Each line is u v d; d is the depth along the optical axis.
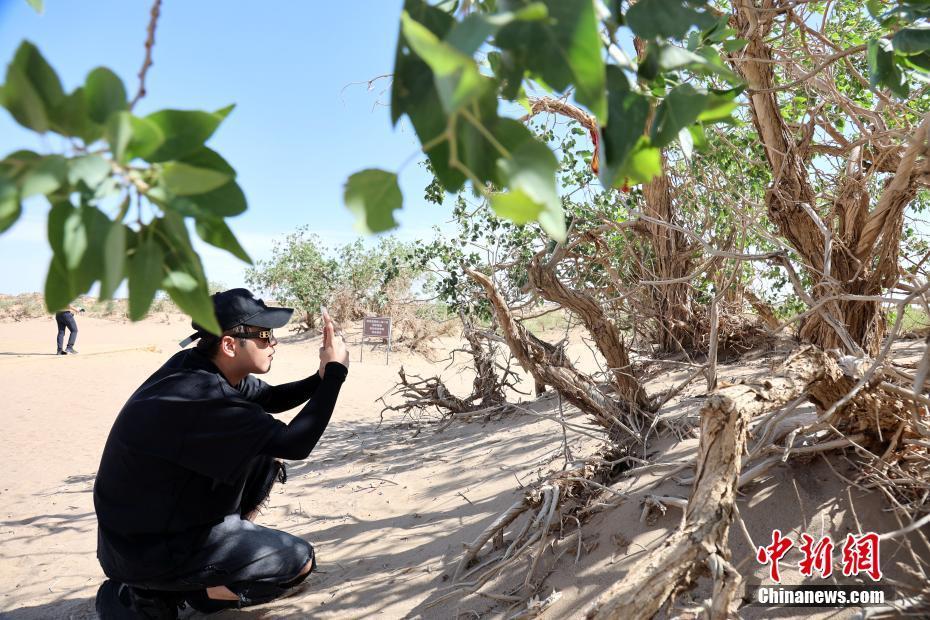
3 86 0.66
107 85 0.71
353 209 0.81
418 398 6.50
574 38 0.74
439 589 2.68
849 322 3.07
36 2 0.77
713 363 2.79
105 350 16.61
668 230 5.57
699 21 1.09
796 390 2.04
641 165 1.06
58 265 0.73
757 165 4.25
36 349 17.11
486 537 2.73
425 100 0.87
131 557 2.57
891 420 2.31
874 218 2.91
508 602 2.41
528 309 4.05
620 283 3.88
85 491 5.14
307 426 2.62
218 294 2.83
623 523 2.56
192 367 2.71
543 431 4.91
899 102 3.23
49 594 3.33
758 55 3.15
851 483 2.28
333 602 2.78
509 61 0.83
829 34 4.45
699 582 2.08
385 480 4.55
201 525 2.67
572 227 3.45
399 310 17.52
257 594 2.73
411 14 0.91
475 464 4.45
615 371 3.28
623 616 1.50
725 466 1.76
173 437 2.49
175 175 0.71
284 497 4.54
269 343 2.83
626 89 1.04
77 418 8.19
